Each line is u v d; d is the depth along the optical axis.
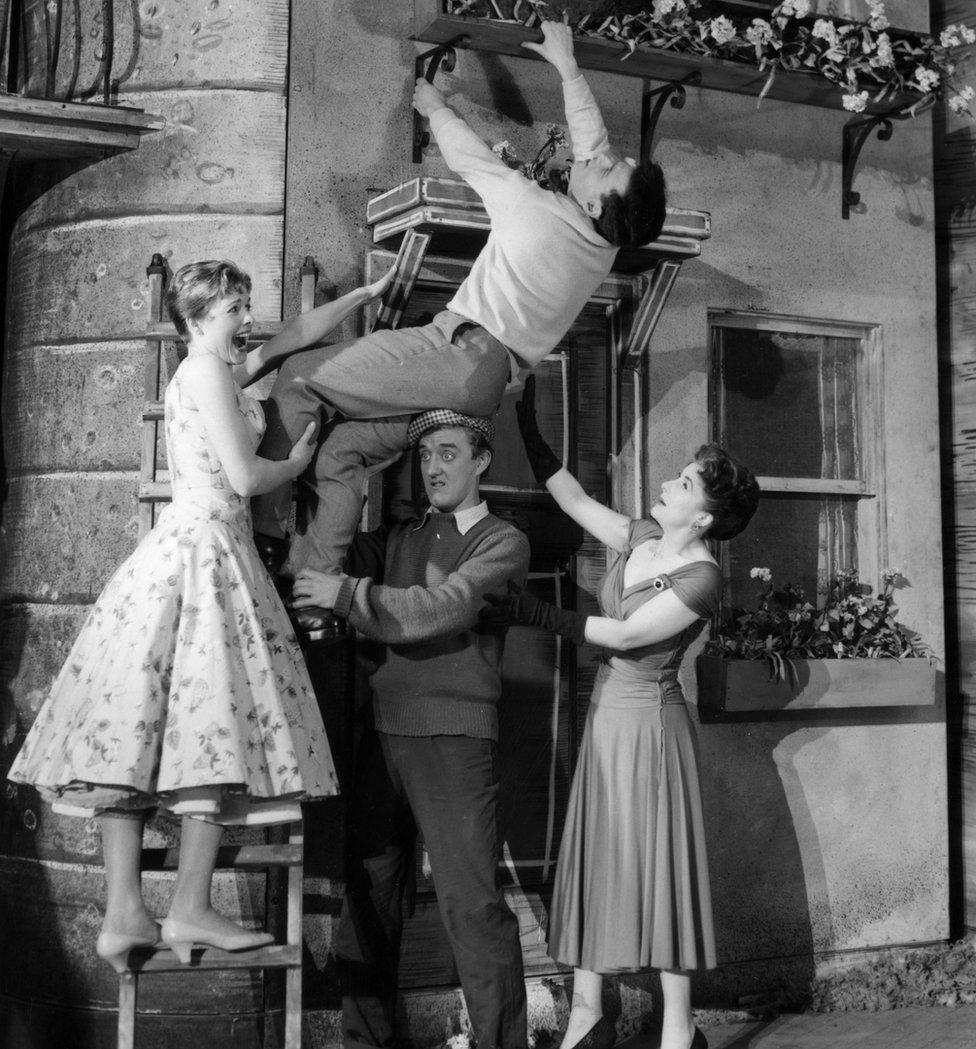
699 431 3.99
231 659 2.68
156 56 3.51
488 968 3.01
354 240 3.55
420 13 3.45
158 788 2.58
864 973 4.02
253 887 3.32
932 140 4.46
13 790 3.48
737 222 4.08
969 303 4.55
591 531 3.52
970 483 4.52
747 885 3.92
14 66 3.79
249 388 3.40
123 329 3.46
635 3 3.67
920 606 4.29
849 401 4.34
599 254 3.11
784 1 3.69
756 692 3.82
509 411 3.79
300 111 3.52
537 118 3.80
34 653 3.49
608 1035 3.30
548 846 3.73
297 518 3.06
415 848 3.55
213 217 3.46
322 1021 3.36
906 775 4.18
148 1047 3.25
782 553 4.22
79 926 3.33
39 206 3.62
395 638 2.95
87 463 3.47
